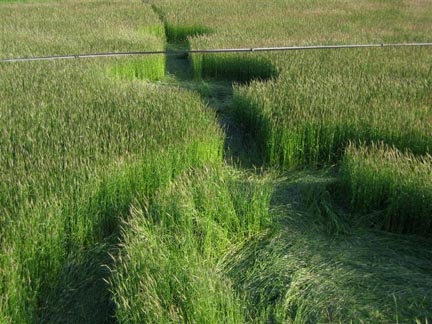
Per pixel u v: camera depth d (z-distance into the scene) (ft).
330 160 15.69
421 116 15.81
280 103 16.97
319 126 15.35
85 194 11.16
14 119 15.12
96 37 29.37
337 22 35.70
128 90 19.04
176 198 11.30
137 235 9.91
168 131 14.35
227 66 25.57
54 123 15.01
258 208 11.69
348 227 12.11
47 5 48.47
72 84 19.58
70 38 29.14
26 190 11.03
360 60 23.20
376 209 12.60
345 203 13.24
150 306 7.94
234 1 49.85
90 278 10.04
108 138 14.15
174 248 10.01
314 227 12.14
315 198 13.34
